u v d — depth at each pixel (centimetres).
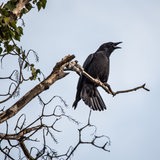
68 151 1004
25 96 1055
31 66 1143
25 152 1069
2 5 1185
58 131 1026
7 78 1055
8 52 1140
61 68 1127
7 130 1018
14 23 1146
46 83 1086
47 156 1004
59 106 1034
